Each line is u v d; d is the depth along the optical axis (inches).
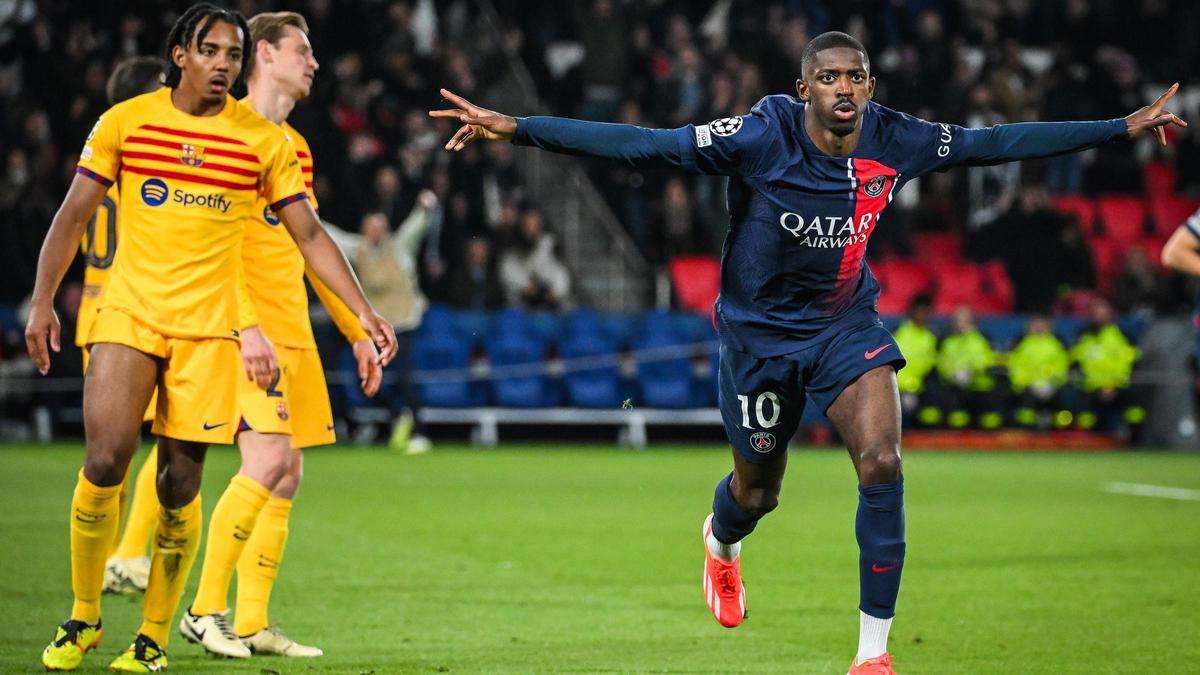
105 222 488.4
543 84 1640.0
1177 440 1521.9
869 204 381.7
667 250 1566.2
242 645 424.8
